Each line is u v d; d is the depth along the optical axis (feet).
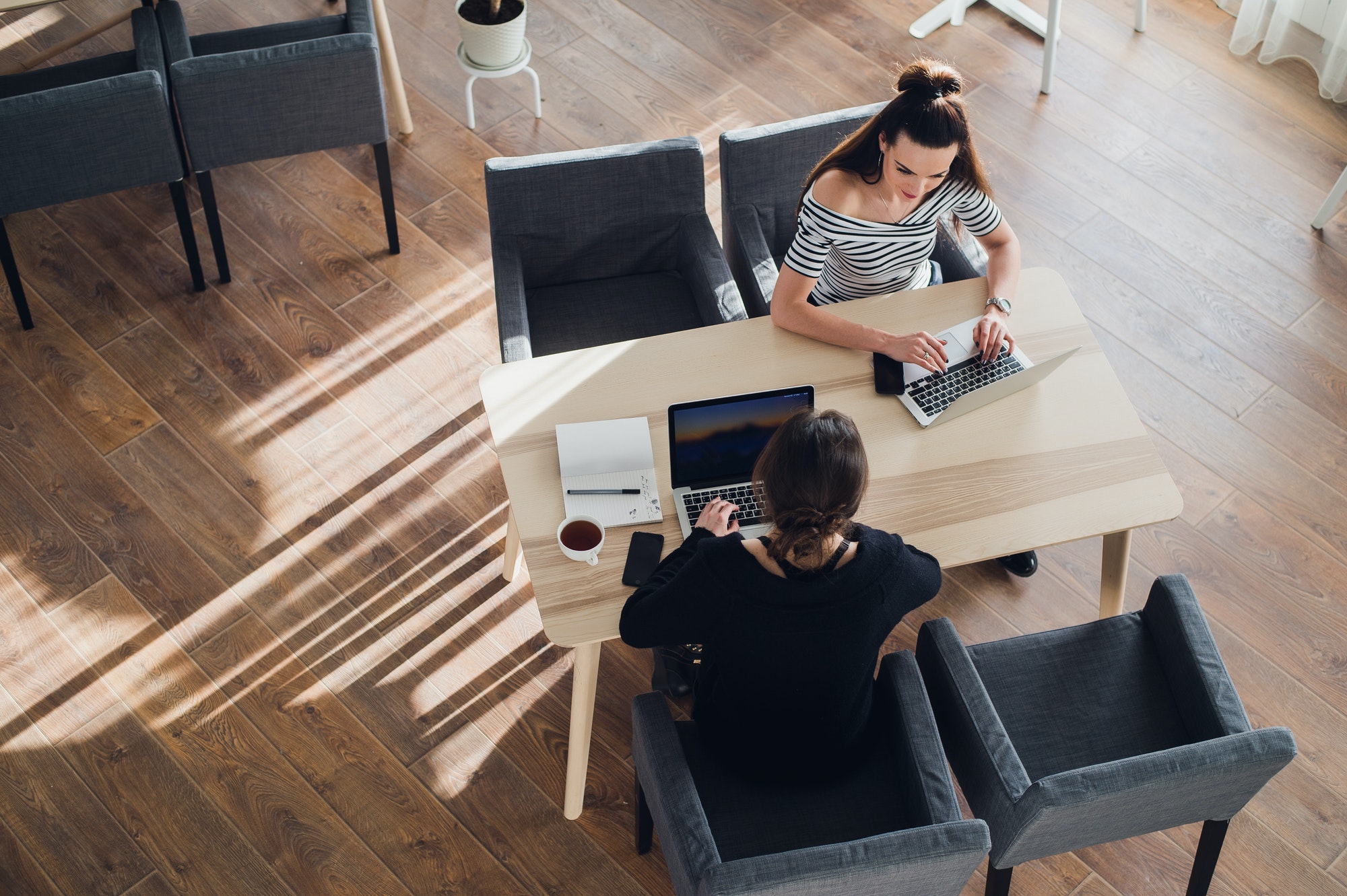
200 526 9.45
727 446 7.01
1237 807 6.40
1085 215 11.94
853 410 7.51
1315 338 11.02
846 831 6.40
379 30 11.56
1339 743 8.60
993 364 7.76
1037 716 7.07
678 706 8.38
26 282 10.93
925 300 8.19
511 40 11.85
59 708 8.46
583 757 7.68
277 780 8.21
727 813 6.44
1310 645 9.10
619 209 9.00
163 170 9.91
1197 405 10.50
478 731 8.52
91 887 7.70
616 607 6.56
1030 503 7.08
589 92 12.92
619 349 7.79
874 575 5.56
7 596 8.98
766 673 5.72
